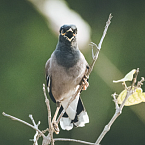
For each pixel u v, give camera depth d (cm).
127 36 1329
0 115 1180
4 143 1174
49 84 810
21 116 1185
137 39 1323
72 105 845
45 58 1198
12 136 1181
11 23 1234
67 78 784
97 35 1304
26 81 1198
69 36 762
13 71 1201
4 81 1195
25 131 1190
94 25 1316
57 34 1106
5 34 1228
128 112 1250
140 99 599
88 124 1224
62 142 1220
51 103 1195
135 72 578
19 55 1210
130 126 1252
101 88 1235
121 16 1354
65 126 856
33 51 1209
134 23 1348
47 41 1203
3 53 1211
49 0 1105
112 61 1275
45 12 1096
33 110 1189
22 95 1195
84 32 1087
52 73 792
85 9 1319
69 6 1195
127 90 579
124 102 578
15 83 1196
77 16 1093
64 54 773
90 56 1177
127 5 1368
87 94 1231
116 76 1254
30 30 1222
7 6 1252
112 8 1358
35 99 1195
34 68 1201
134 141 1250
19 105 1189
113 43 1309
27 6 1243
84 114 864
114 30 1337
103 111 1224
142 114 1227
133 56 1299
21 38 1223
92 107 1227
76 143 1218
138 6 1368
